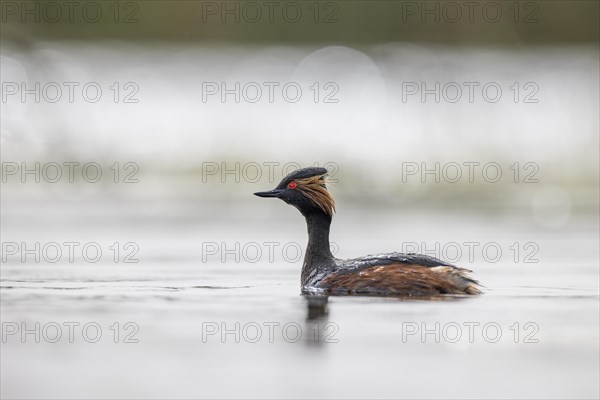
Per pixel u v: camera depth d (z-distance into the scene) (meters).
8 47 46.19
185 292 16.02
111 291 16.16
